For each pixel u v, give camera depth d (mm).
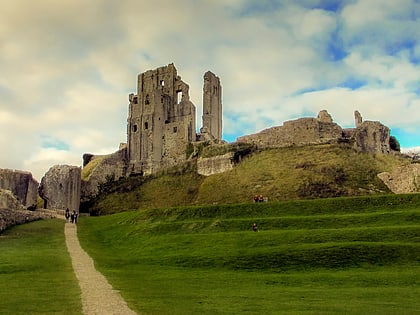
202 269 36875
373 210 57719
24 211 75688
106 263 39469
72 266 37094
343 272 34219
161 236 52406
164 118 144000
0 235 55781
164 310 21016
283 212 59906
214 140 134625
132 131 143500
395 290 27953
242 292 27062
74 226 66750
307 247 39812
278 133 120938
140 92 146875
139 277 32688
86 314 20000
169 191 115438
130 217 66625
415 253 37344
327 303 23672
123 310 20891
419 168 92562
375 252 37844
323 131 117688
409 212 51250
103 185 130625
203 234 50469
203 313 20562
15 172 99375
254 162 113125
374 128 116812
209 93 150375
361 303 23797
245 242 44531
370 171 100938
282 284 30406
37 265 36844
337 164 102562
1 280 29891
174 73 148375
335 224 50500
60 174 106562
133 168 139500
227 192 103000
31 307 21328
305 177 98625
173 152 138625
